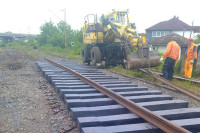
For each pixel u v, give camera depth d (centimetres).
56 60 1705
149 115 356
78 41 3581
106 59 1278
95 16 1352
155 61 1003
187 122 354
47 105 510
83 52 1538
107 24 1209
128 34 1066
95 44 1382
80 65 1324
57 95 598
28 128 382
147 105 439
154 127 333
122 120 366
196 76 984
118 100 463
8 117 430
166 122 313
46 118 429
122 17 1239
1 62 1245
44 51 3195
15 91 630
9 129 375
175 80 840
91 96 513
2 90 630
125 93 541
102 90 555
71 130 374
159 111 407
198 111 409
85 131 318
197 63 1019
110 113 415
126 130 321
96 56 1247
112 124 362
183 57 1058
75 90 556
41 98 568
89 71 1011
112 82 706
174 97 605
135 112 389
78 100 469
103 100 473
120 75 980
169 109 457
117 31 1116
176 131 294
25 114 449
